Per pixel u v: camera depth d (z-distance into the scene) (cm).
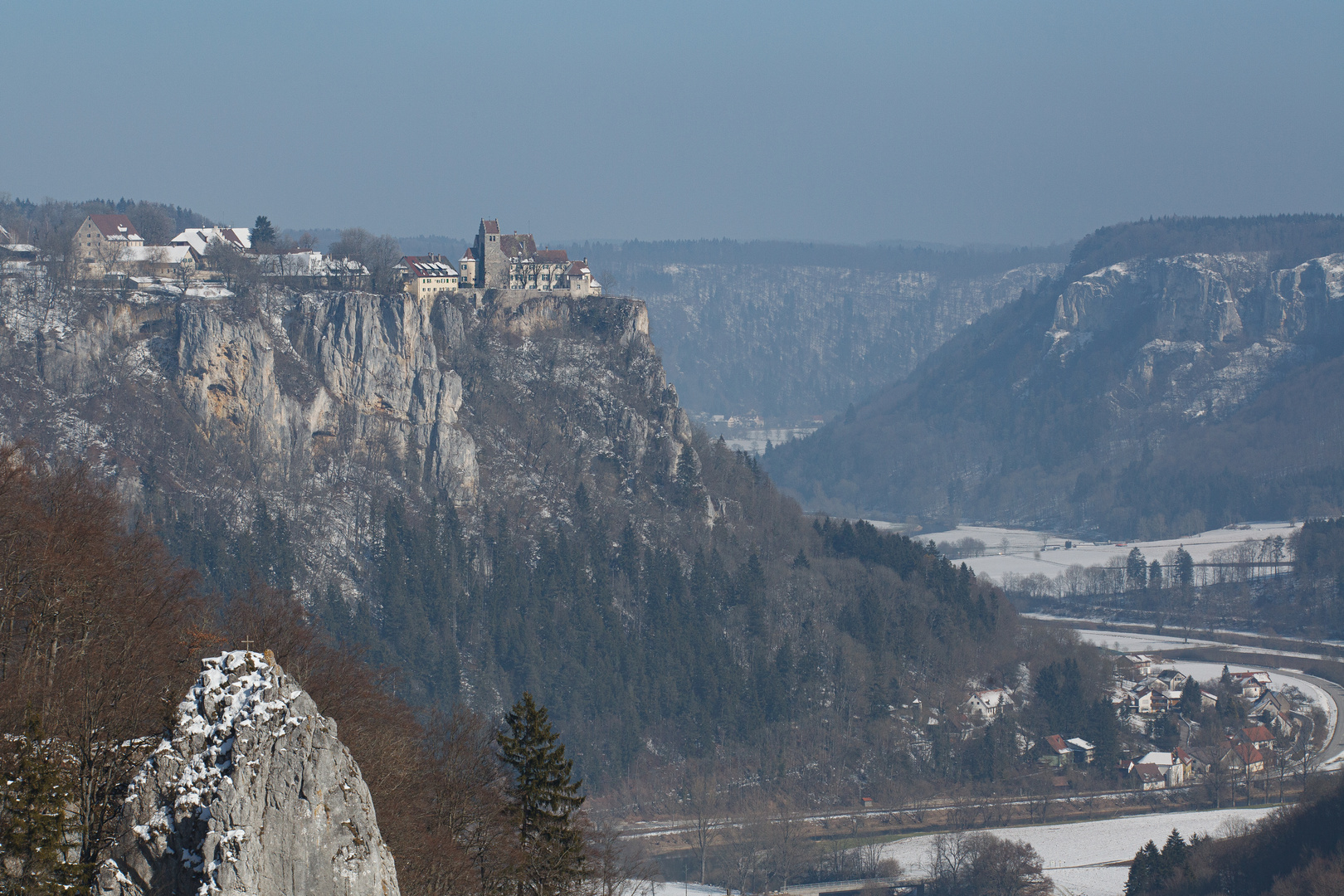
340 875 9750
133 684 11025
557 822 13288
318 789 9856
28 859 9356
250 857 9469
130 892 9494
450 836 12812
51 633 11406
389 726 13225
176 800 9662
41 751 9719
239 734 9812
